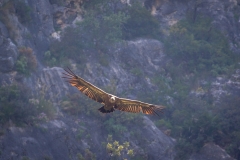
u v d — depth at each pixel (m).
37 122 91.88
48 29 123.62
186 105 121.38
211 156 101.69
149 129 107.06
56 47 118.69
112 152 90.44
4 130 84.25
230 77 132.50
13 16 111.81
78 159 87.94
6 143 82.44
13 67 100.12
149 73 130.75
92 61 120.50
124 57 129.00
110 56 126.38
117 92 118.44
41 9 124.06
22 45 110.88
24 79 100.25
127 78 123.94
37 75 106.00
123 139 101.44
